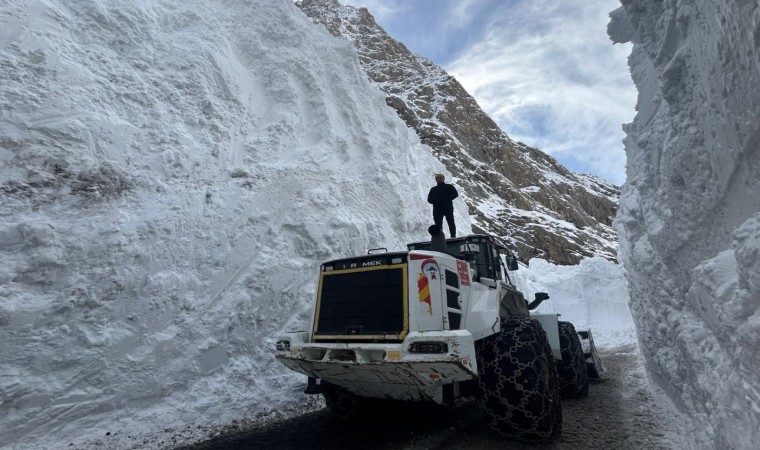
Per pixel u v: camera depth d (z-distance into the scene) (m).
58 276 3.95
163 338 4.38
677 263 3.69
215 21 7.95
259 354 4.93
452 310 3.56
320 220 6.45
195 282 4.91
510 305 4.95
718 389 2.39
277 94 7.80
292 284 5.63
